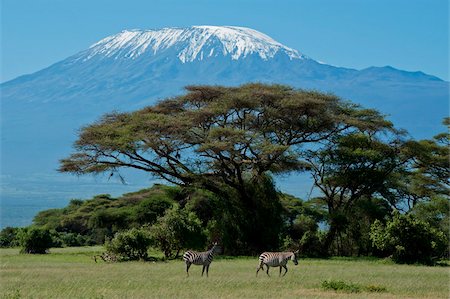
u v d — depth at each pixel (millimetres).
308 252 85812
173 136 84750
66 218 129375
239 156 85625
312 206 105750
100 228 114875
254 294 37969
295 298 36312
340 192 94750
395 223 68000
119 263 63125
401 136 97500
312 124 92000
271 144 83625
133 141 83875
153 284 42375
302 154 93250
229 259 74125
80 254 79125
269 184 86312
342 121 91812
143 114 89750
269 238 84688
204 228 79250
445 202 87625
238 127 92250
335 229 87312
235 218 84188
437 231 69688
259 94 89812
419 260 68000
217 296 36500
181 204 94062
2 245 108250
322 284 41969
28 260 67688
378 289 41438
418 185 103688
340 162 91125
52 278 46094
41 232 81188
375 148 93938
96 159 87625
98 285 41688
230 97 88688
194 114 87875
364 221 87875
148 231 69938
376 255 85562
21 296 35906
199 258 48125
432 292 41031
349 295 38625
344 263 68750
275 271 54531
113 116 93312
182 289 39938
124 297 35719
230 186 86000
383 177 92688
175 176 87500
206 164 86688
